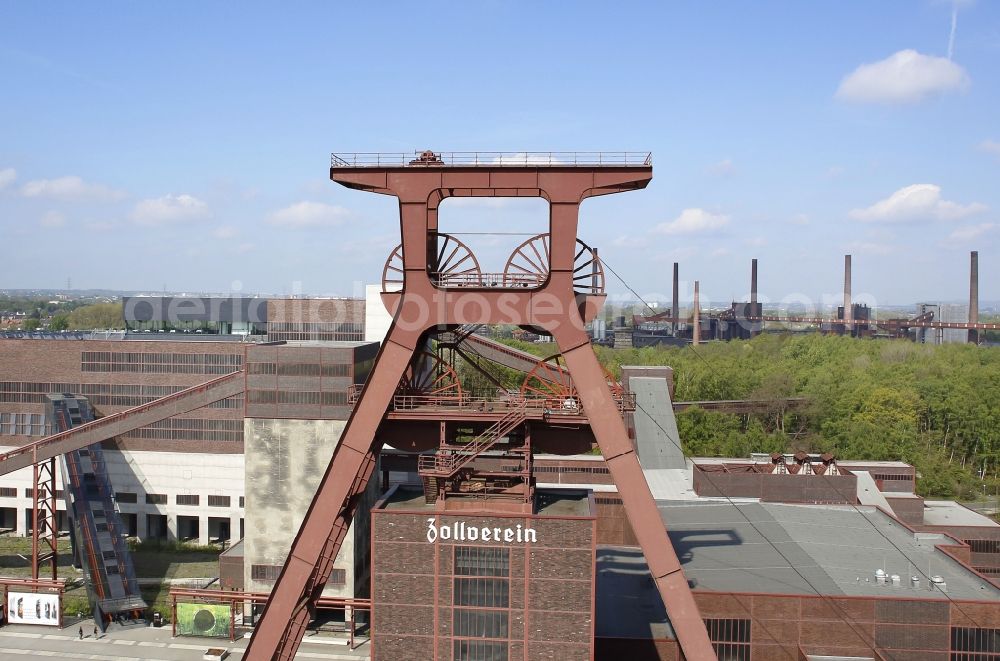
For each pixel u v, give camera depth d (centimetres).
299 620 3716
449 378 4634
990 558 6725
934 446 11688
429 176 3456
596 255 3550
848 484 6869
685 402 12338
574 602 3538
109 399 8525
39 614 6384
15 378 8606
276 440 6388
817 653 4731
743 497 7025
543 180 3434
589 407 3441
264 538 6397
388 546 3628
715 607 4791
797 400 12619
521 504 3634
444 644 3600
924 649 4678
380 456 6925
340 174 3469
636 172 3400
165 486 8488
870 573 5166
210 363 8431
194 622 6197
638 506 3422
